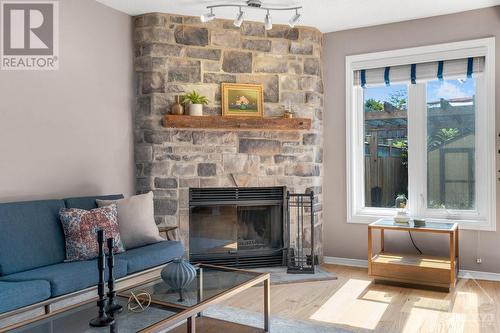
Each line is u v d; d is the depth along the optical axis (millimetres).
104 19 4074
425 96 4516
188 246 4379
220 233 4559
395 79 4559
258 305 3475
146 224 3680
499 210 4090
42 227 3141
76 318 2166
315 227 4738
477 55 4172
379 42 4621
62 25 3662
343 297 3676
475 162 4301
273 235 4727
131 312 2238
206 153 4422
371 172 4820
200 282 2752
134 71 4391
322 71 4906
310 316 3215
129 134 4348
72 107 3754
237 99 4484
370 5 4070
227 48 4492
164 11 4277
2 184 3201
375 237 4672
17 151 3309
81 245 3164
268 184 4582
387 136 4738
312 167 4695
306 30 4695
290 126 4496
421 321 3096
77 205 3523
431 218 4457
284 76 4629
